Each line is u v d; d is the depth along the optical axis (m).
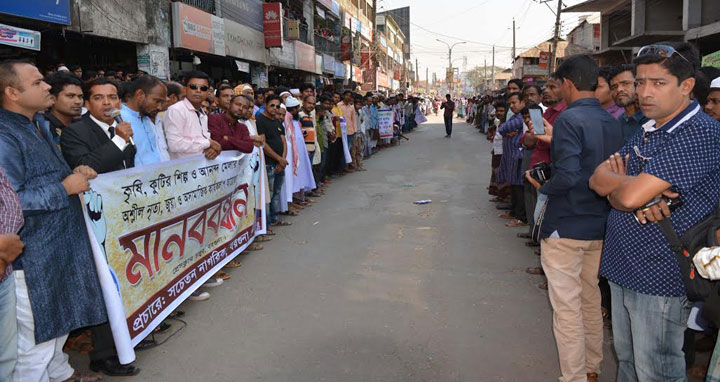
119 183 3.43
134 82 4.31
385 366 3.41
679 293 2.23
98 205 3.22
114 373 3.33
